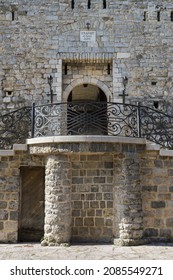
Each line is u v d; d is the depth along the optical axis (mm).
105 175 7965
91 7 12914
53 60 12570
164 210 7875
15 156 7977
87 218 7832
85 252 6707
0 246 7324
